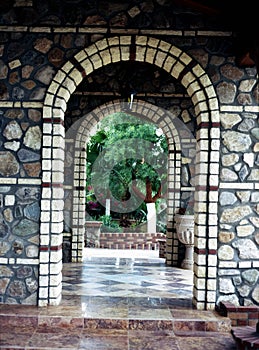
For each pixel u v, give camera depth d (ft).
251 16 14.52
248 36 14.87
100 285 19.58
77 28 16.42
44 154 16.21
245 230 16.25
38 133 16.30
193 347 13.47
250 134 16.35
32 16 16.44
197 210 16.42
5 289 16.14
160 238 37.91
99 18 16.47
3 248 16.19
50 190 16.22
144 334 14.42
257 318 15.29
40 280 16.03
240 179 16.30
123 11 16.51
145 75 25.38
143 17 16.48
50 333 14.21
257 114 16.39
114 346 13.32
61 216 16.80
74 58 16.38
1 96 16.35
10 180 16.25
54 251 16.19
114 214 45.09
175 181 25.81
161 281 20.74
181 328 14.82
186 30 16.43
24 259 16.14
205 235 16.22
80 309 15.70
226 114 16.34
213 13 15.81
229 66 16.43
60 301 16.67
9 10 16.47
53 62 16.39
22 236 16.21
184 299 17.44
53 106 16.35
